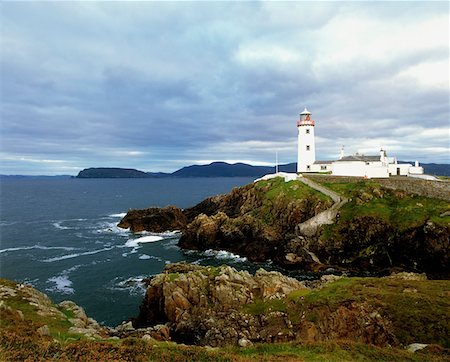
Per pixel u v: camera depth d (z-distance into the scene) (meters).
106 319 41.38
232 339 30.73
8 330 21.14
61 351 17.78
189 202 168.12
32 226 102.38
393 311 29.31
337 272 55.91
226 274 38.56
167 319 36.28
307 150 99.19
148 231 92.50
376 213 59.41
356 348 22.22
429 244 51.53
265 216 72.94
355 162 89.88
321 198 68.56
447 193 60.25
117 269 60.19
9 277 55.88
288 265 59.00
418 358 21.05
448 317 27.45
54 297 47.78
